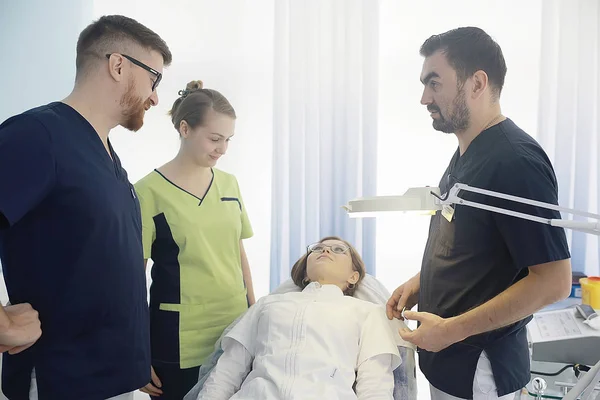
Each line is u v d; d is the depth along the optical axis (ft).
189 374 6.02
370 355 5.25
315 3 7.78
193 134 5.81
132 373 4.47
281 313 5.56
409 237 8.31
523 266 3.87
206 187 6.12
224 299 6.07
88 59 4.26
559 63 7.39
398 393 5.47
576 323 5.65
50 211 3.93
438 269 4.55
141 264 4.64
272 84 8.47
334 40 7.77
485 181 4.10
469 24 8.02
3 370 4.24
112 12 8.67
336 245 6.55
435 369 4.59
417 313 4.30
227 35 8.54
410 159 8.26
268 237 8.64
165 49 4.56
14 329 3.56
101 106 4.32
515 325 4.30
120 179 4.51
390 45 8.20
